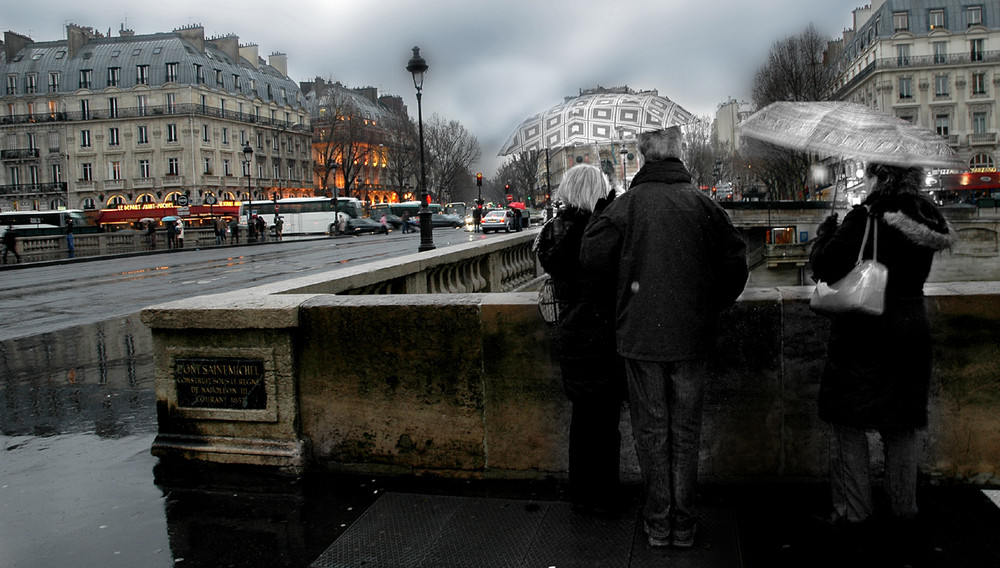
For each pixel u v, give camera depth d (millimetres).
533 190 87688
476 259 10898
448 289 9336
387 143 100688
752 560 2955
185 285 17469
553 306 3205
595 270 2945
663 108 3230
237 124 83062
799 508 3410
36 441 4797
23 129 79438
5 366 7504
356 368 3977
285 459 4016
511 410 3820
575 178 3164
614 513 3361
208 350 4109
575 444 3344
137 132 77688
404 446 3957
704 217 2852
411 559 3049
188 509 3609
